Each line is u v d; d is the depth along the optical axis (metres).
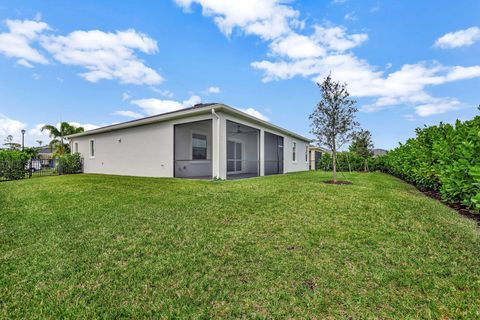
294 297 2.01
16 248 2.97
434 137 5.91
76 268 2.50
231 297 2.03
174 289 2.15
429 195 6.04
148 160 11.27
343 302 1.94
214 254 2.76
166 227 3.61
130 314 1.86
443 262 2.45
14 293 2.11
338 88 8.13
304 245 2.93
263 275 2.33
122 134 12.67
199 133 12.98
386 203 4.69
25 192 6.50
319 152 26.97
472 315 1.75
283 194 5.64
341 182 8.05
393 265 2.44
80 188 6.86
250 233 3.33
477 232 3.20
